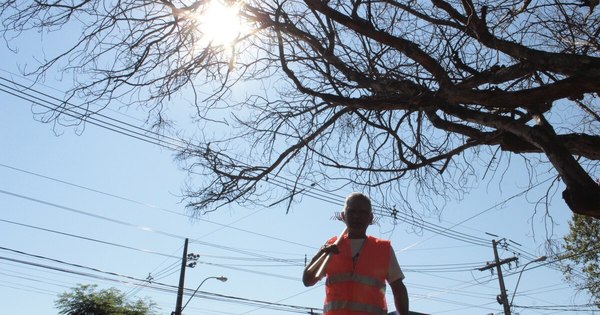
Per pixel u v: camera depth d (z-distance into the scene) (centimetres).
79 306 2583
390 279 417
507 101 561
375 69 631
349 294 399
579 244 1675
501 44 575
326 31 628
